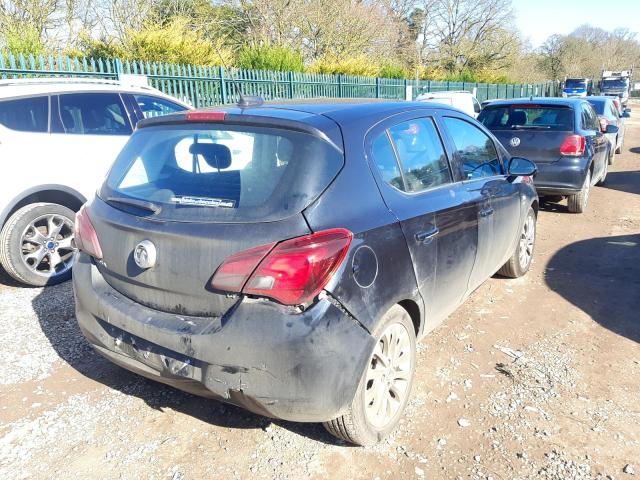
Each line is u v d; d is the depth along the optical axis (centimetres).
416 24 4494
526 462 270
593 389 335
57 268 507
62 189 502
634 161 1470
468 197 359
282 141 255
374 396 273
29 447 278
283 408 233
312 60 2709
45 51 1188
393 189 289
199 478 258
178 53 1304
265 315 227
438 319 340
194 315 246
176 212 252
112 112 559
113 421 299
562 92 4362
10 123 479
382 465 267
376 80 1895
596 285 512
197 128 280
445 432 293
